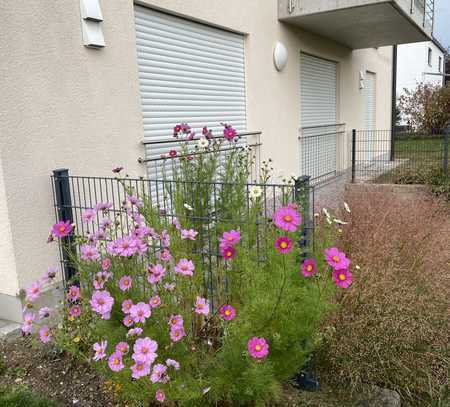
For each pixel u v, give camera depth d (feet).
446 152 31.81
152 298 7.55
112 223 10.77
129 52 16.08
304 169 32.89
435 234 15.14
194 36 20.94
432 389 9.39
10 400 8.61
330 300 9.63
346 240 13.57
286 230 7.80
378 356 9.53
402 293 10.64
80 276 8.80
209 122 22.39
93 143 14.70
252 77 25.27
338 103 39.01
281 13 27.58
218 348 8.99
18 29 12.07
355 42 37.29
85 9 13.92
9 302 12.42
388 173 34.09
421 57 91.20
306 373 9.46
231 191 13.70
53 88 13.16
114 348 7.83
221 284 10.27
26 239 12.41
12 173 12.01
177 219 10.53
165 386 7.09
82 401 8.86
